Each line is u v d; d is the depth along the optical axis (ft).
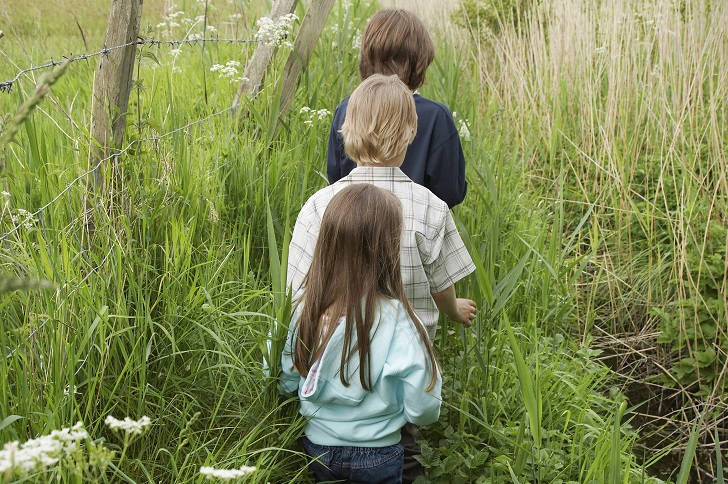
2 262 7.42
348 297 6.70
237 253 9.96
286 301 7.16
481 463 8.61
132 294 8.10
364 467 7.07
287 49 14.01
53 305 7.14
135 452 7.47
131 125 9.28
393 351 6.72
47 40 18.04
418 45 8.76
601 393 12.15
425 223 7.61
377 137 7.45
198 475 6.88
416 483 8.37
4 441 6.10
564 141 18.84
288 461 7.80
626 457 9.41
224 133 11.79
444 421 9.31
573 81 19.43
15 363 6.52
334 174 9.44
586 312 14.53
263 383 7.64
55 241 7.79
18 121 4.13
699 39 16.74
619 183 15.92
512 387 10.18
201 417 7.98
